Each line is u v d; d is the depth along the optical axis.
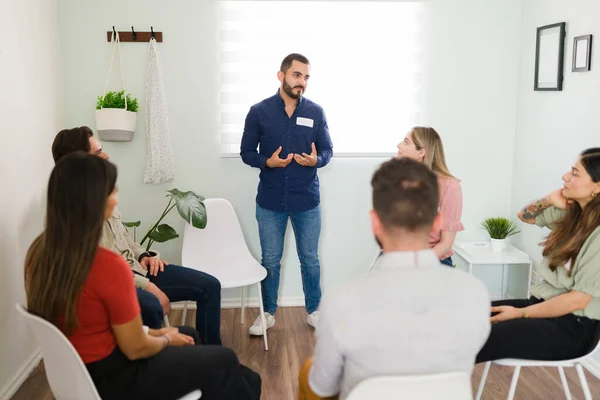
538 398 2.88
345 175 4.00
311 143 3.56
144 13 3.74
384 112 3.96
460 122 4.03
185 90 3.84
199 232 3.59
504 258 3.67
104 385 1.84
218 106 3.87
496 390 2.96
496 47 3.97
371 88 3.94
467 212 4.13
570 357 2.22
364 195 4.03
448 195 2.81
